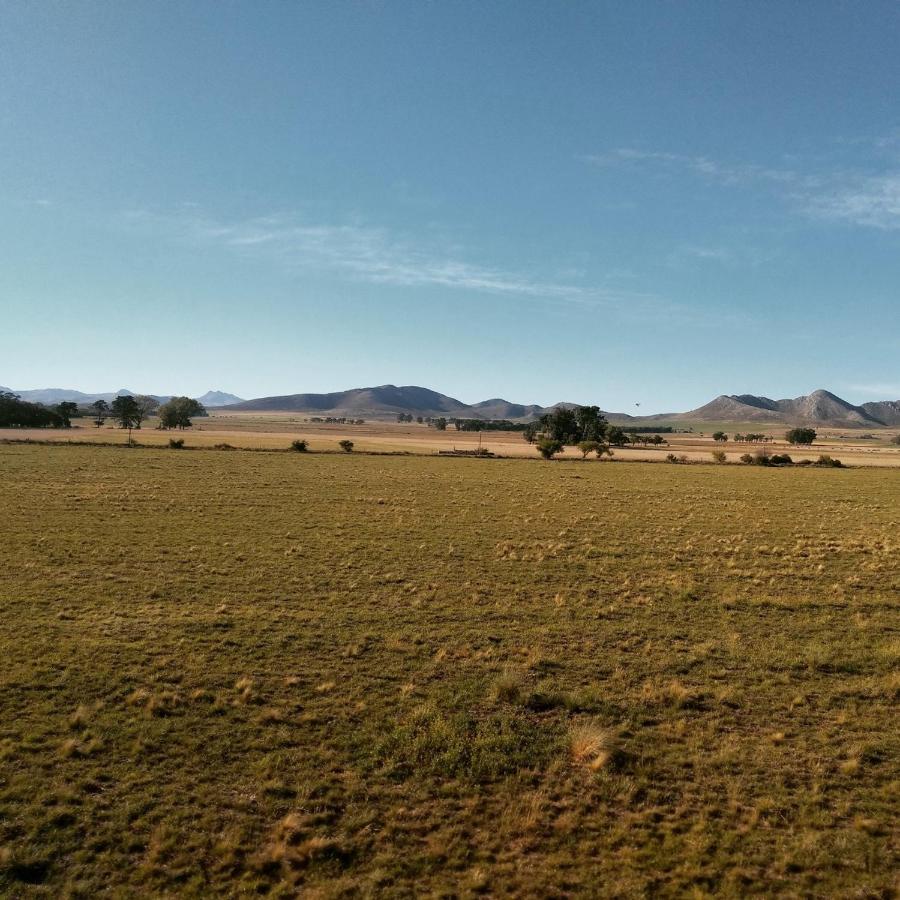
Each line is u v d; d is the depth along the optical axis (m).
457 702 11.75
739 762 9.83
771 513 38.38
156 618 16.02
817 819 8.41
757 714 11.54
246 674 12.73
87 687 11.88
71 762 9.35
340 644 14.62
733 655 14.46
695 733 10.75
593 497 44.84
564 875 7.38
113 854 7.52
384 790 8.96
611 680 12.99
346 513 34.00
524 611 17.58
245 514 32.62
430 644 14.80
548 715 11.40
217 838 7.86
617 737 10.56
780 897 7.04
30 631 14.76
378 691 12.16
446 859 7.63
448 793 8.95
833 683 13.00
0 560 21.56
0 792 8.56
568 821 8.34
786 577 21.98
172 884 7.09
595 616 17.27
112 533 26.67
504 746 10.17
